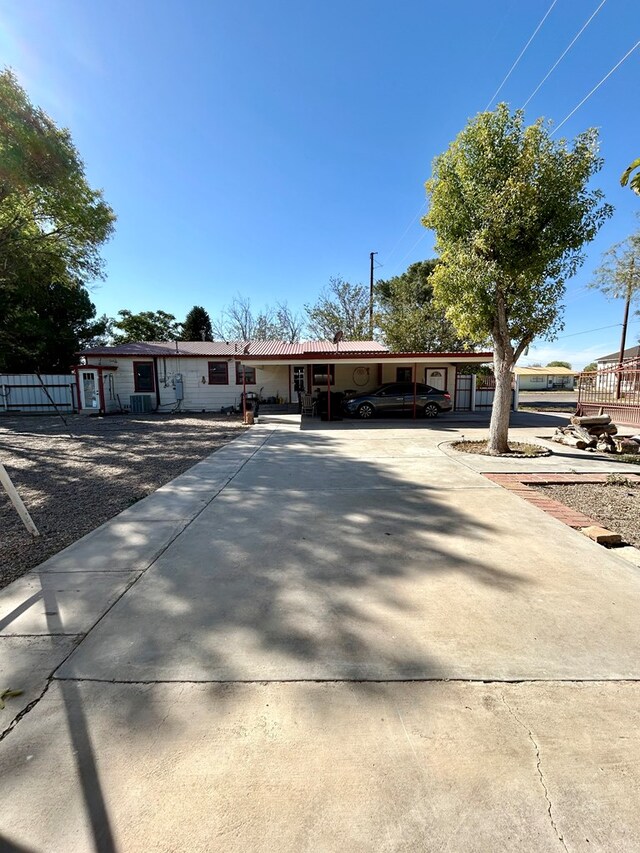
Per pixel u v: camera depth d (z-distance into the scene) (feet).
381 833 4.48
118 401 64.90
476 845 4.35
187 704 6.29
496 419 27.53
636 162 10.77
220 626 8.28
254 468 23.15
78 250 47.73
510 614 8.70
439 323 88.89
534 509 15.72
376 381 65.16
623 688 6.61
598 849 4.31
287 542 12.55
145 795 4.91
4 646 7.70
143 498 17.52
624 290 57.98
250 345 70.23
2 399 63.26
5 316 77.87
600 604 9.09
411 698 6.39
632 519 14.97
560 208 22.90
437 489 18.56
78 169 40.78
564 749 5.50
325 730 5.81
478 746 5.54
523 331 26.61
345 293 111.45
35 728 5.86
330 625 8.30
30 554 12.01
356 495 17.60
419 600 9.23
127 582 10.12
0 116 33.96
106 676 6.89
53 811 4.74
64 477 22.03
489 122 24.07
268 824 4.58
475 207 24.85
